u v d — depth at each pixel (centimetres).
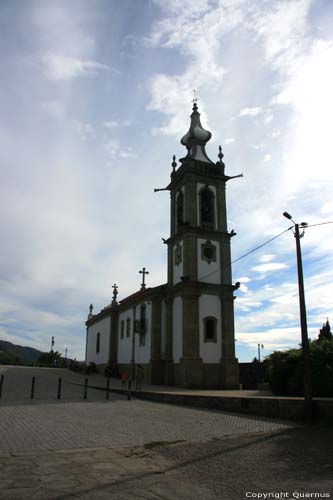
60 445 916
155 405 1828
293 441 1030
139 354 3628
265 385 2591
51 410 1458
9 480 655
